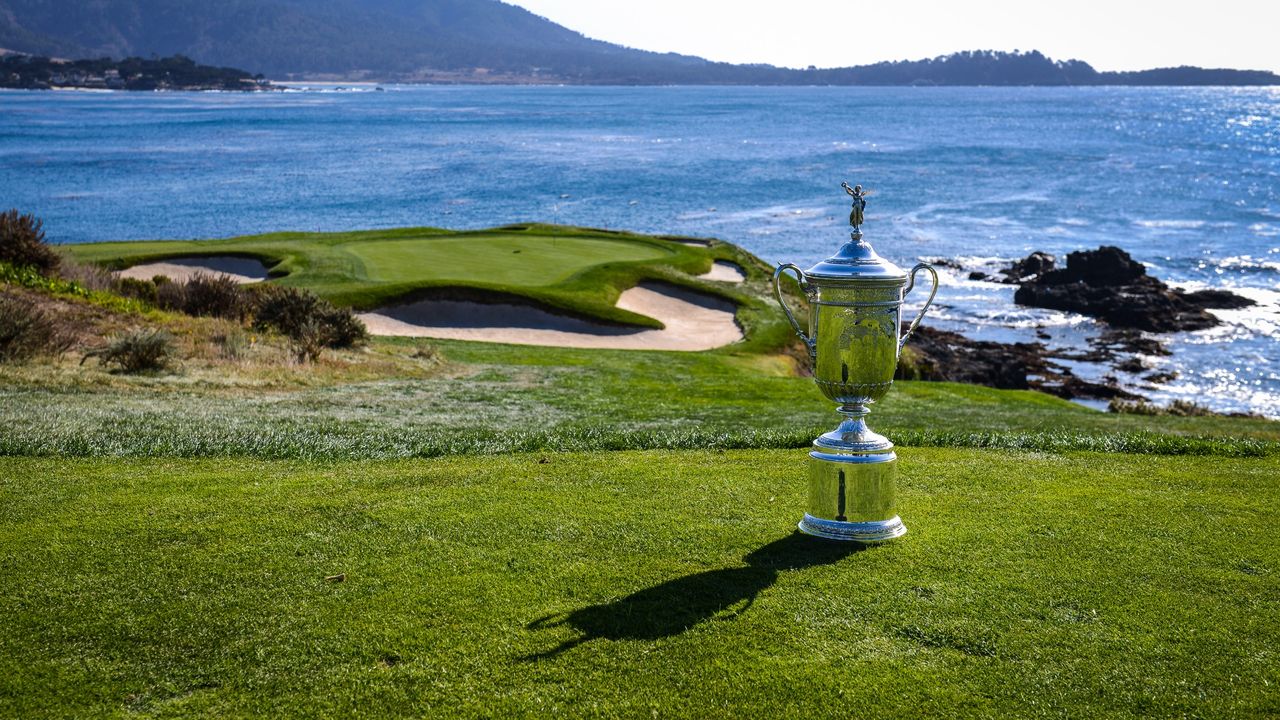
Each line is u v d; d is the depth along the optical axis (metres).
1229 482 8.89
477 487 8.48
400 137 155.50
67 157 113.56
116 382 14.86
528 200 81.06
